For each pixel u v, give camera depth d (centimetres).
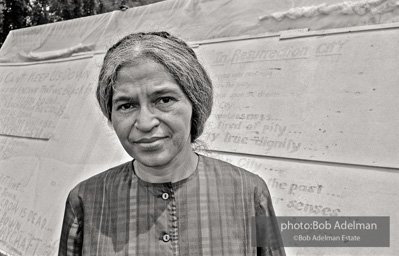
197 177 110
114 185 112
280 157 253
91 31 437
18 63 520
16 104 479
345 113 241
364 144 227
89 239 108
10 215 386
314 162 240
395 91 229
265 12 310
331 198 224
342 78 251
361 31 256
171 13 371
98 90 106
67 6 900
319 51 268
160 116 97
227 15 332
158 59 95
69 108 409
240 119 283
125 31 396
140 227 106
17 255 344
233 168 116
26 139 435
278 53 288
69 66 445
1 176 430
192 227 105
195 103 104
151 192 108
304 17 286
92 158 351
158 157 99
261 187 115
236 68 305
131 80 96
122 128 100
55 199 354
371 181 217
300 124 255
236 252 104
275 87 278
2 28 870
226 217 107
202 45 337
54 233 329
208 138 286
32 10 900
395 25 244
